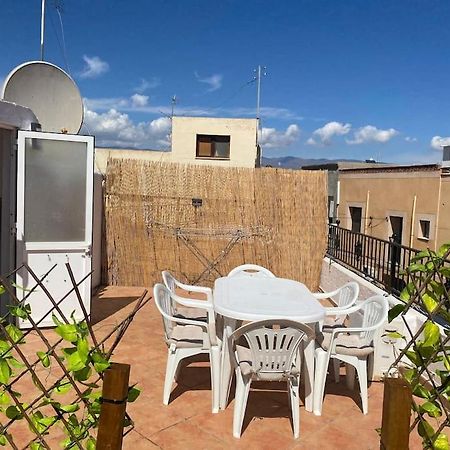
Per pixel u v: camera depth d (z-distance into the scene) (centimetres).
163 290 379
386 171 1528
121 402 152
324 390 379
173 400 359
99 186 723
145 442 300
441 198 1281
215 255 762
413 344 159
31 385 365
